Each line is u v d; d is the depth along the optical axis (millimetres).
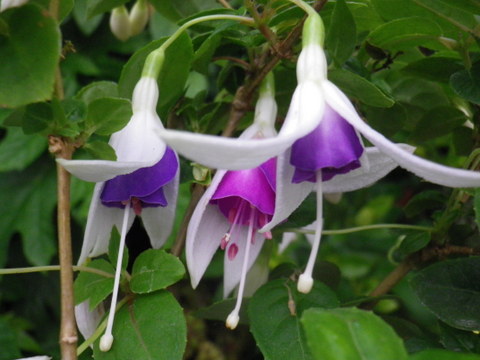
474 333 323
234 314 295
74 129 286
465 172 250
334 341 240
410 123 401
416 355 225
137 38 576
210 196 296
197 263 308
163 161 295
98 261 316
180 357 296
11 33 279
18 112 297
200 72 354
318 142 272
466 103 385
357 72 347
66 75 560
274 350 315
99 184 297
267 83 324
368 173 301
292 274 357
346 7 324
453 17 341
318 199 279
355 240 602
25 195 562
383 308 512
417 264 365
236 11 332
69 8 297
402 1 352
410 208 377
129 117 291
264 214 303
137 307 307
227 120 374
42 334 569
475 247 367
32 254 551
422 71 367
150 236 316
